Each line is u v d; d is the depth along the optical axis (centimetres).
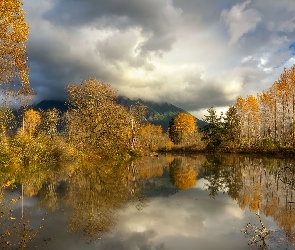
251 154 4769
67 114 3709
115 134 3666
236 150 5494
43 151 2758
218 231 883
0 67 1695
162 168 2811
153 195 1457
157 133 8475
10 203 1246
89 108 3616
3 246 749
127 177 2080
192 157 4569
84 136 3522
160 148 7138
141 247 749
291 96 4356
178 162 3566
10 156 2439
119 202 1287
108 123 3628
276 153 4169
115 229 898
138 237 827
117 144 3738
